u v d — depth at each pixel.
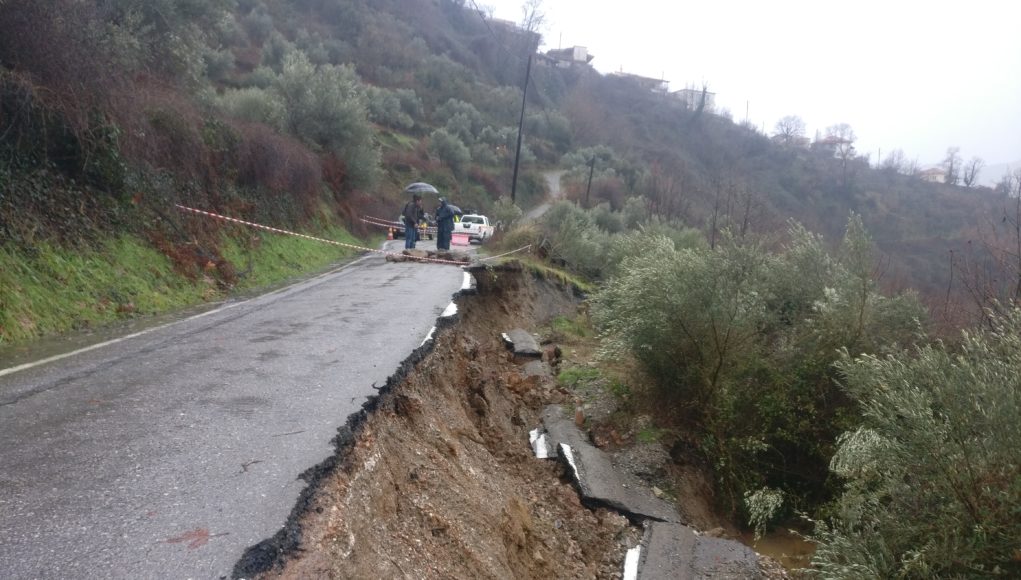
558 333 14.99
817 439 8.66
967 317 11.11
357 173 26.80
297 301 11.03
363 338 7.88
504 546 5.05
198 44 18.39
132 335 7.84
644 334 9.16
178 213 12.70
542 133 72.44
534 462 7.94
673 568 6.00
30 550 3.01
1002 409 4.71
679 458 8.45
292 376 6.01
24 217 8.69
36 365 6.21
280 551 3.15
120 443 4.30
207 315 9.52
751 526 8.08
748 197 31.11
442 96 67.38
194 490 3.66
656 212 40.81
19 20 9.38
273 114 23.30
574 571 5.91
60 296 8.30
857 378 6.06
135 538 3.15
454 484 5.24
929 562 4.81
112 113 11.17
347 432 4.60
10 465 3.91
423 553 4.10
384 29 71.06
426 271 15.63
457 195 49.66
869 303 9.06
